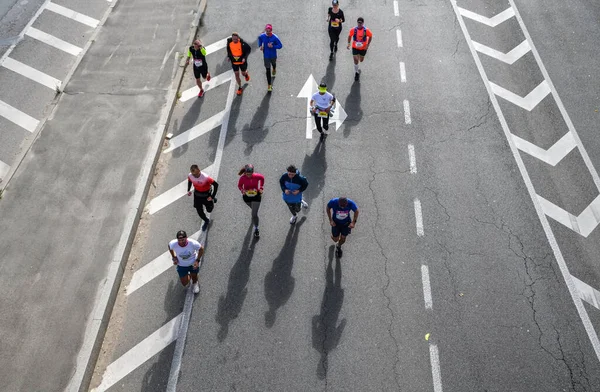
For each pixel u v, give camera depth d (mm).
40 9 18234
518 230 11914
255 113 14617
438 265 11305
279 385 9648
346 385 9625
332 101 13008
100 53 16172
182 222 12180
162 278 11211
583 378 9734
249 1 18391
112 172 13016
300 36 17000
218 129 14234
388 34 17000
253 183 10758
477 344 10133
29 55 16531
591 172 13094
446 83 15398
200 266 11344
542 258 11430
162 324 10508
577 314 10562
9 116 14641
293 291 10922
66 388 9555
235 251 11609
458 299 10773
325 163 13320
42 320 10430
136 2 18125
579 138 13883
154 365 9961
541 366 9859
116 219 12031
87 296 10773
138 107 14586
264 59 14625
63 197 12500
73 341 10133
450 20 17562
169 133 14125
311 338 10227
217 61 16203
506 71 15797
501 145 13719
